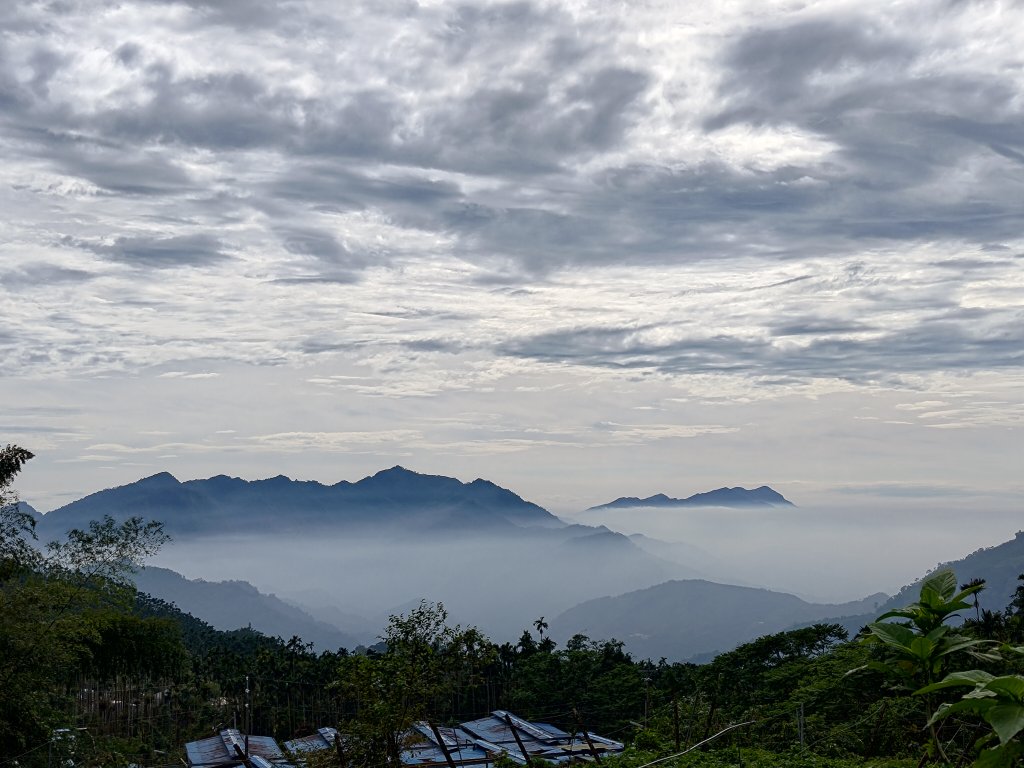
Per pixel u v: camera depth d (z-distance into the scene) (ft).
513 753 116.78
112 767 136.67
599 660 235.40
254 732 257.55
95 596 139.33
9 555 132.46
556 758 114.52
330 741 114.11
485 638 95.40
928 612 31.89
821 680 111.34
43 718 127.54
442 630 95.14
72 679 158.81
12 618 120.57
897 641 31.19
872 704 86.74
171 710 250.37
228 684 271.90
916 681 31.12
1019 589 140.56
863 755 67.41
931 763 45.32
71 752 129.59
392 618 95.71
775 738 96.78
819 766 58.29
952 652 30.45
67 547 146.51
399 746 94.43
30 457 134.82
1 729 116.47
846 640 160.97
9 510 134.00
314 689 264.93
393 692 91.45
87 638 141.28
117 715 228.02
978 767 25.57
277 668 277.03
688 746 81.05
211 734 243.19
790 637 161.79
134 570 152.46
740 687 158.40
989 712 24.59
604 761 70.03
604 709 209.56
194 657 281.54
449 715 182.80
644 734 89.97
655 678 242.99
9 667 119.65
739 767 59.21
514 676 242.17
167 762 155.43
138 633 161.58
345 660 98.43
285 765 123.95
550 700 219.20
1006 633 112.68
